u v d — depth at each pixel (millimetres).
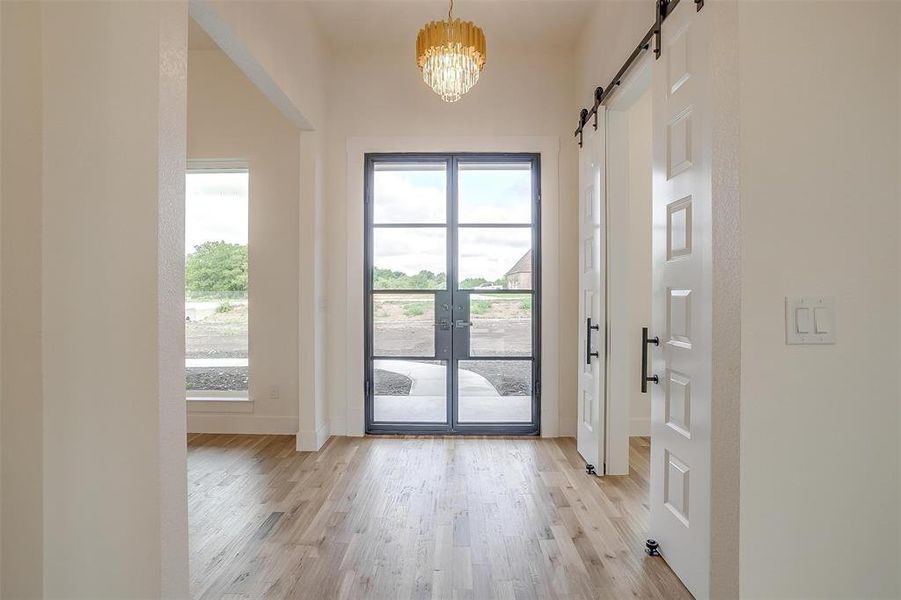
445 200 4512
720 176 1652
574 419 4426
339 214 4441
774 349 1511
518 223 4516
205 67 4539
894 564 1523
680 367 2154
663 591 2100
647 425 4406
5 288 1522
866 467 1521
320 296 4203
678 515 2174
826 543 1526
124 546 1610
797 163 1512
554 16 3916
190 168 4648
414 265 4531
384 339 4555
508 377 4523
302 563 2320
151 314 1628
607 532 2627
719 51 1651
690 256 2053
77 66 1576
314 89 3965
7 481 1529
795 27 1512
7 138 1524
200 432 4535
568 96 4410
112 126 1612
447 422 4520
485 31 4148
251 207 4512
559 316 4422
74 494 1569
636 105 4355
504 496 3098
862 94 1518
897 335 1516
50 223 1550
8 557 1535
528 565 2305
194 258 4684
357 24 4047
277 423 4508
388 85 4422
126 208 1619
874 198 1520
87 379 1579
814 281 1514
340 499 3055
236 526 2693
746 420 1512
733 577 1563
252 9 2691
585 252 3912
